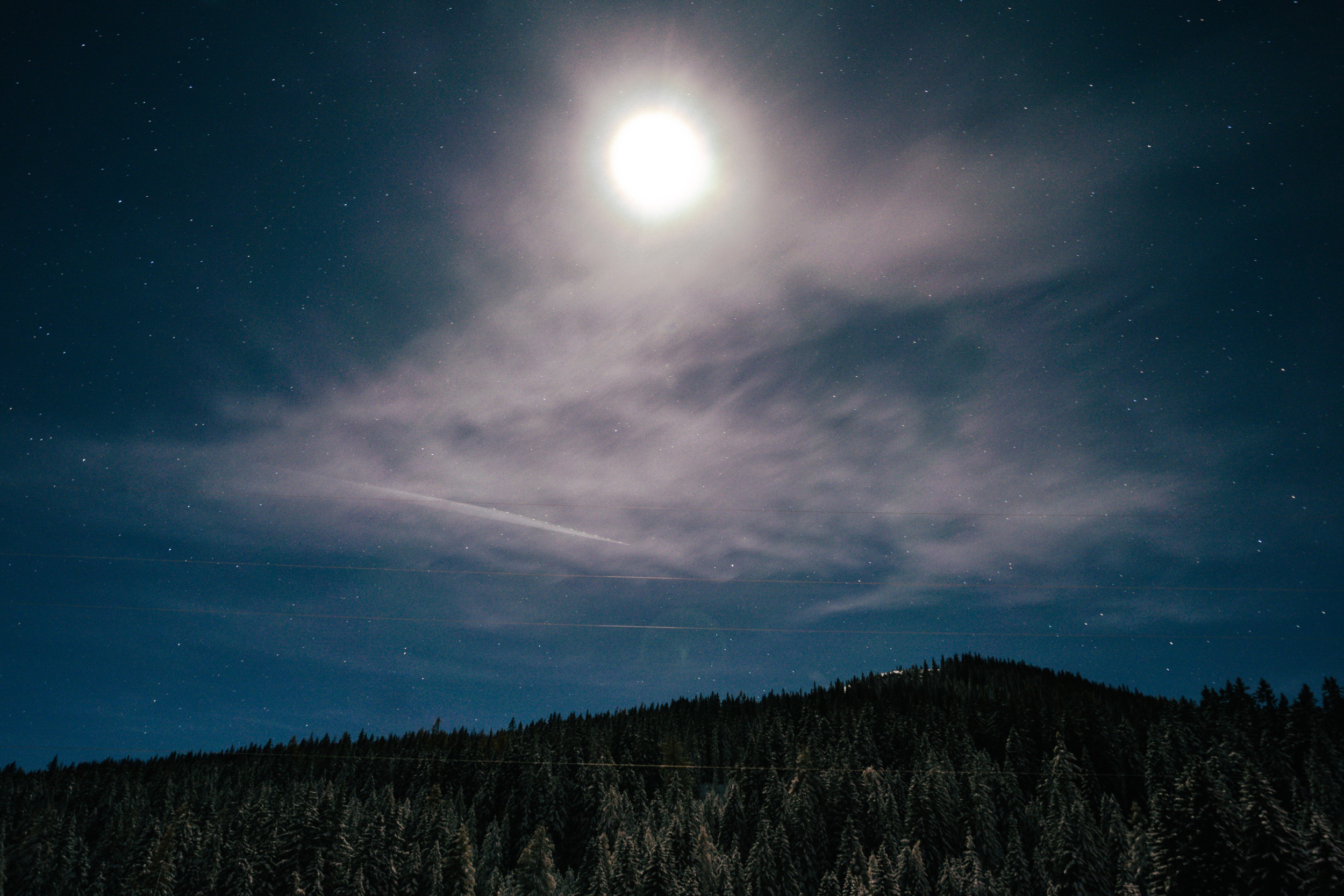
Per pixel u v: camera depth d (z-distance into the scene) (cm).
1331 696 8950
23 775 11394
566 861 8906
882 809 7488
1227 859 5094
